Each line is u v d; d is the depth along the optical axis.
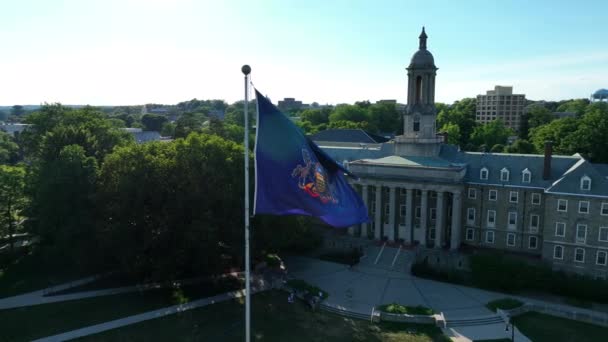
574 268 60.38
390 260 66.06
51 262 63.88
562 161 66.88
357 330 45.00
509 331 44.97
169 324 45.66
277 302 51.84
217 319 46.94
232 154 59.00
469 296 53.78
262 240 57.50
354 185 76.56
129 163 55.44
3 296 52.91
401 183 71.81
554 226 61.31
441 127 154.38
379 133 189.75
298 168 23.78
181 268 55.97
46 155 72.88
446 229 72.88
